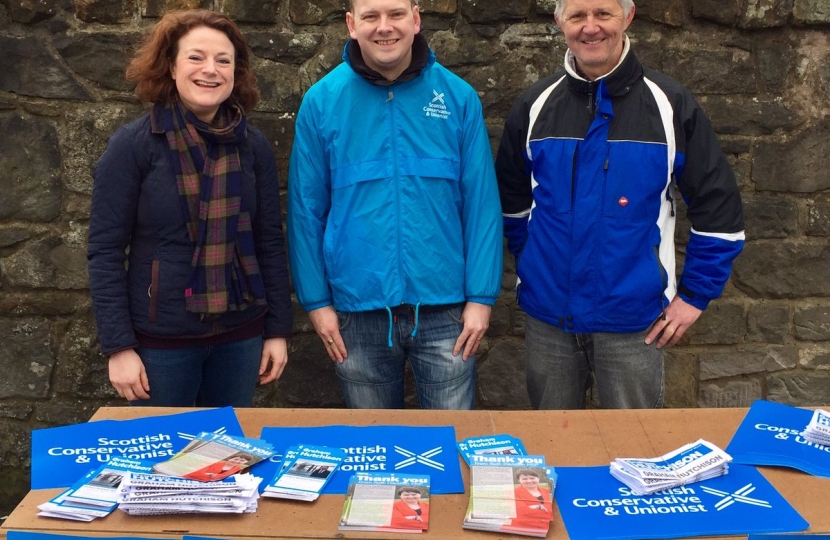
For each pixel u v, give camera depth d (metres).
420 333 2.21
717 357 2.80
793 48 2.60
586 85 2.08
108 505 1.37
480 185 2.18
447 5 2.53
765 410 1.77
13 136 2.57
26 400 2.74
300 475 1.48
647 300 2.12
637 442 1.64
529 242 2.24
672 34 2.58
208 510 1.36
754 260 2.73
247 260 2.05
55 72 2.53
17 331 2.69
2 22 2.50
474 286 2.20
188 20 1.91
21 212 2.61
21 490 2.81
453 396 2.25
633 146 2.06
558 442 1.64
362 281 2.13
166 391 2.05
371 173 2.10
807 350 2.79
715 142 2.10
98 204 1.94
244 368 2.14
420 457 1.57
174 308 1.97
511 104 2.60
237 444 1.59
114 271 1.95
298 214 2.17
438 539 1.31
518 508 1.36
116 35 2.51
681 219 2.68
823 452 1.58
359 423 1.73
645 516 1.37
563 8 2.05
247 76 2.07
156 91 1.93
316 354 2.78
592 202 2.09
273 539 1.31
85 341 2.71
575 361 2.28
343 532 1.33
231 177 1.96
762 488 1.45
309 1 2.53
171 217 1.93
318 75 2.57
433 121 2.12
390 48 1.99
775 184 2.67
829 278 2.74
